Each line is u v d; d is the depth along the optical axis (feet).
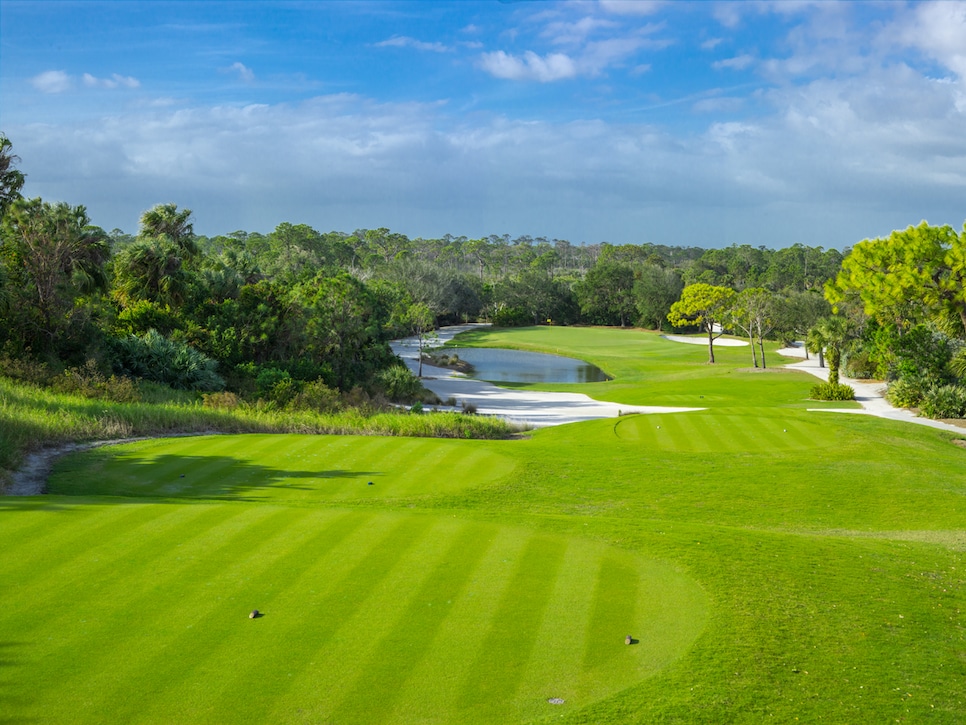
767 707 28.60
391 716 26.55
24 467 66.95
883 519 66.28
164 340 138.21
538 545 44.65
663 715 27.43
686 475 78.54
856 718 28.40
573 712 27.32
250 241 527.81
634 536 47.24
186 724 25.55
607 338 368.07
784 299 264.93
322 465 74.49
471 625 33.63
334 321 172.96
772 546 47.55
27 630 31.50
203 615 33.40
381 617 33.99
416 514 50.47
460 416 113.70
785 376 203.10
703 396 173.17
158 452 75.05
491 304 492.13
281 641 31.37
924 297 137.18
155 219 176.14
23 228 126.11
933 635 36.37
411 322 261.24
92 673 28.40
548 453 86.07
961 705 29.89
